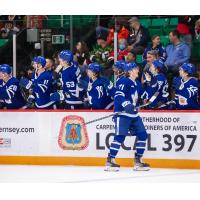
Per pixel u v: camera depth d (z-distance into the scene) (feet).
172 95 56.59
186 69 49.34
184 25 59.31
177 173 44.65
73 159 48.32
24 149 48.88
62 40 61.72
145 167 45.85
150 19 61.41
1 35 62.69
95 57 59.88
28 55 61.98
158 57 56.65
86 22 61.41
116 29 58.44
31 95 53.62
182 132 46.57
